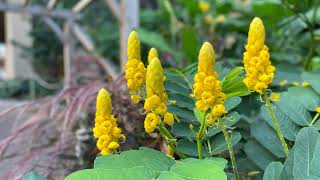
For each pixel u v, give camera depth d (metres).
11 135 1.83
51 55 9.83
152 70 0.93
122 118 1.58
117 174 0.83
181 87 1.34
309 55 2.12
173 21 3.90
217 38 3.26
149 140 1.56
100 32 7.01
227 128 1.17
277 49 2.63
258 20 0.90
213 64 0.90
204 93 0.89
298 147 0.96
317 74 1.39
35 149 1.81
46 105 1.94
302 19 2.14
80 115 1.81
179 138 1.19
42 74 9.84
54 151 1.72
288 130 1.21
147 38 3.29
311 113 1.27
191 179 0.82
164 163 0.93
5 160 1.80
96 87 1.78
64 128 1.77
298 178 0.91
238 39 2.67
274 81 1.62
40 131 1.92
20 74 10.76
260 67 0.90
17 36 10.73
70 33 6.46
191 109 1.21
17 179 1.58
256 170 1.27
